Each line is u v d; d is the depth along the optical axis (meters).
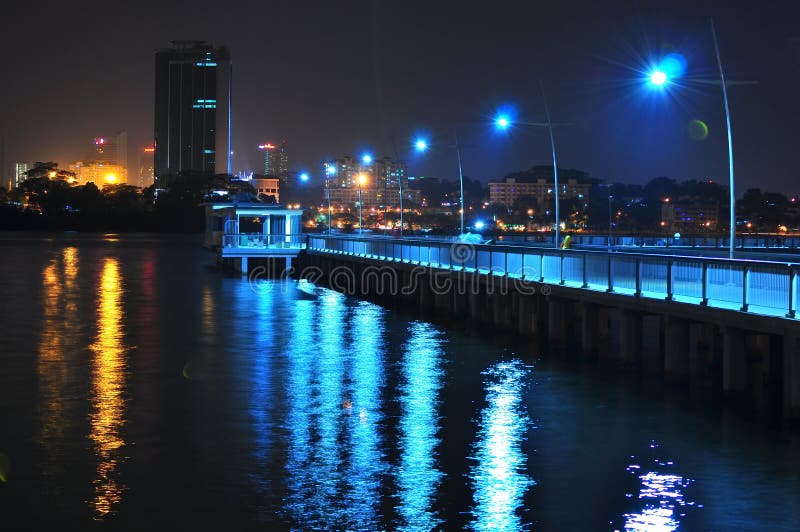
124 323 45.38
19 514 17.88
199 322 45.75
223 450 21.91
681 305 27.16
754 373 28.98
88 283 69.31
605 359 33.88
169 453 21.67
